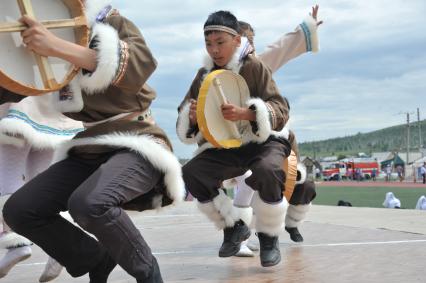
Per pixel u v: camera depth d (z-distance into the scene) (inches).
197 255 213.6
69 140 128.3
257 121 167.5
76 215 110.6
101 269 132.2
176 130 183.3
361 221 322.0
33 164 178.2
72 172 126.0
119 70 115.0
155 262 119.8
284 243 237.9
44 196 122.2
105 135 121.8
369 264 187.3
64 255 126.3
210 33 175.9
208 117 163.5
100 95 123.8
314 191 232.5
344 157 4478.3
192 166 179.9
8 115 168.6
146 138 121.3
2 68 108.6
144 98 128.0
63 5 118.4
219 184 183.0
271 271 179.8
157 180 124.2
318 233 268.5
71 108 121.8
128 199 116.6
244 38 180.5
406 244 229.8
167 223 328.5
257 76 176.4
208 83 162.6
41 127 172.2
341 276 169.6
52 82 113.4
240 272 179.2
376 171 3034.0
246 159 178.4
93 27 119.0
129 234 114.1
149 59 120.4
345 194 1307.8
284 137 183.6
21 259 165.8
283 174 174.9
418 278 165.5
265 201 173.5
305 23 235.9
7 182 173.3
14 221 121.2
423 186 1811.0
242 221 187.8
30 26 108.7
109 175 114.7
